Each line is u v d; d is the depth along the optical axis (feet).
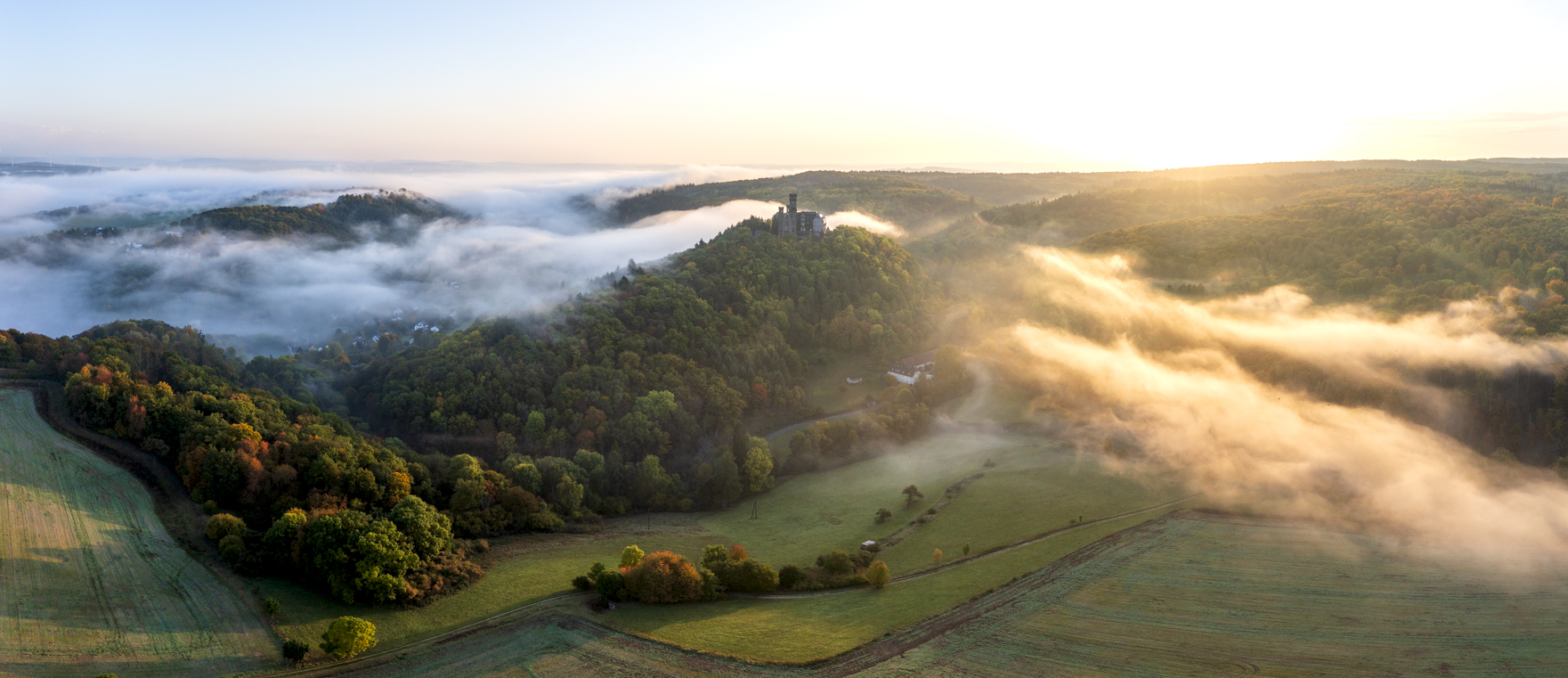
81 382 466.29
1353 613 324.60
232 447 413.59
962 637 313.32
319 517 346.95
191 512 373.81
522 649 299.38
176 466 412.77
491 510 443.73
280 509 384.06
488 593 350.43
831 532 466.29
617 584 344.28
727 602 351.25
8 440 410.31
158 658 265.54
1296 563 368.68
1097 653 299.79
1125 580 358.84
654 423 615.16
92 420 445.78
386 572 331.57
